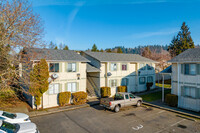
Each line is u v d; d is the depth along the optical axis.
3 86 13.35
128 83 23.16
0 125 6.84
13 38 14.21
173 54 45.16
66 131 9.77
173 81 16.30
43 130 9.91
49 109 14.88
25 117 9.22
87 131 9.77
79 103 16.78
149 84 24.95
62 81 16.81
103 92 19.50
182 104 14.93
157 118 12.16
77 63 18.03
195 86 13.84
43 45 15.29
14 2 13.91
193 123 11.06
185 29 44.28
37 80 14.26
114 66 21.56
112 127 10.38
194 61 13.62
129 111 14.10
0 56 13.73
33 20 14.93
